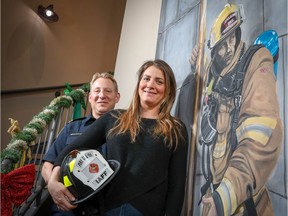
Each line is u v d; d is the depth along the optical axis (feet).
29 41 14.34
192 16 6.48
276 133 3.51
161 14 8.44
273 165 3.47
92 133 4.52
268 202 3.46
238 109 4.33
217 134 4.79
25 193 4.90
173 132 4.47
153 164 4.09
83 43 15.89
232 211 4.08
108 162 4.12
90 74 15.79
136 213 3.80
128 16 10.62
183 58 6.59
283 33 3.66
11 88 13.58
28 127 6.20
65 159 4.07
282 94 3.51
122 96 9.30
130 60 9.53
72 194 3.91
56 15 14.64
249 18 4.44
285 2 3.73
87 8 16.26
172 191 4.09
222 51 5.05
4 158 5.26
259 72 3.99
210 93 5.22
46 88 14.21
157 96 4.81
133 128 4.40
